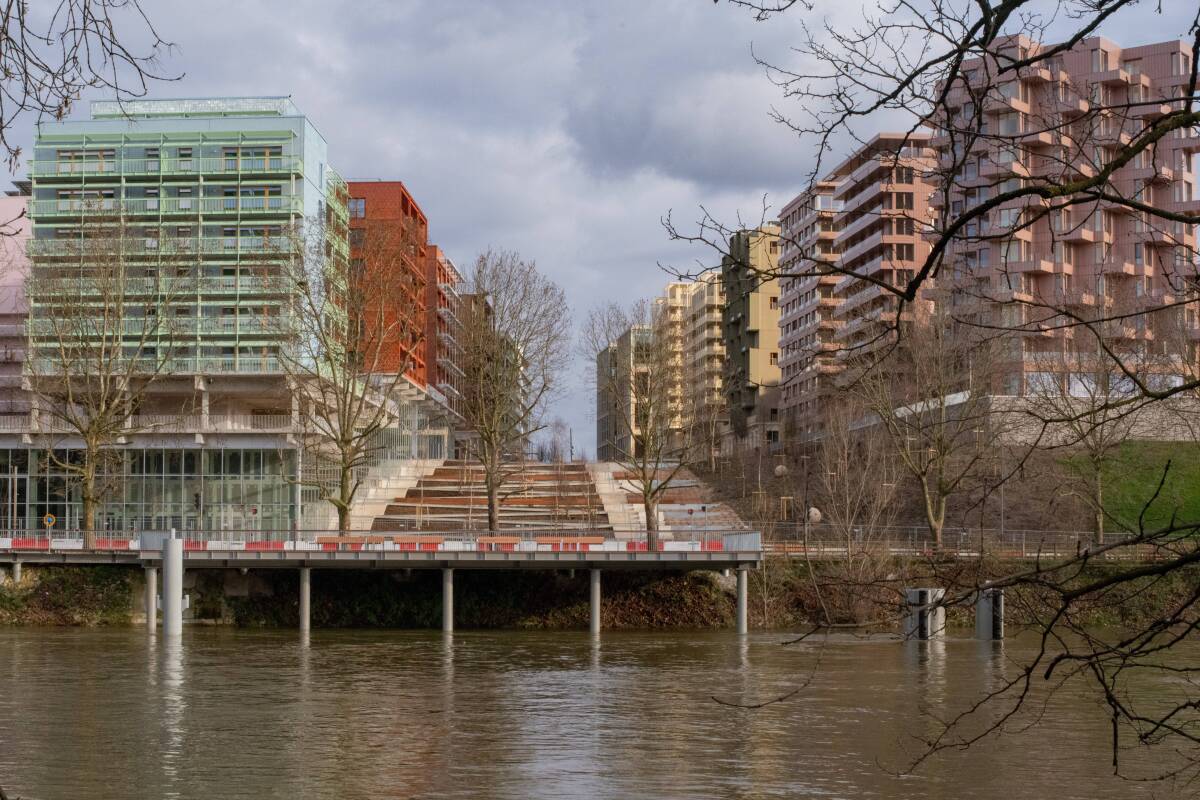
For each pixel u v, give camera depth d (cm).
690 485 10144
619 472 10712
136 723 3022
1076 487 4488
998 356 5747
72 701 3397
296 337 6950
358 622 6212
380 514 8862
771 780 2356
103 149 8819
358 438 6831
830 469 7512
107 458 6912
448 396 13362
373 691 3628
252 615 6181
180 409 8662
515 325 7738
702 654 4747
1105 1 794
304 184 8838
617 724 3017
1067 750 2631
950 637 5356
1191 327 5422
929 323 5919
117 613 6012
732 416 15962
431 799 2208
